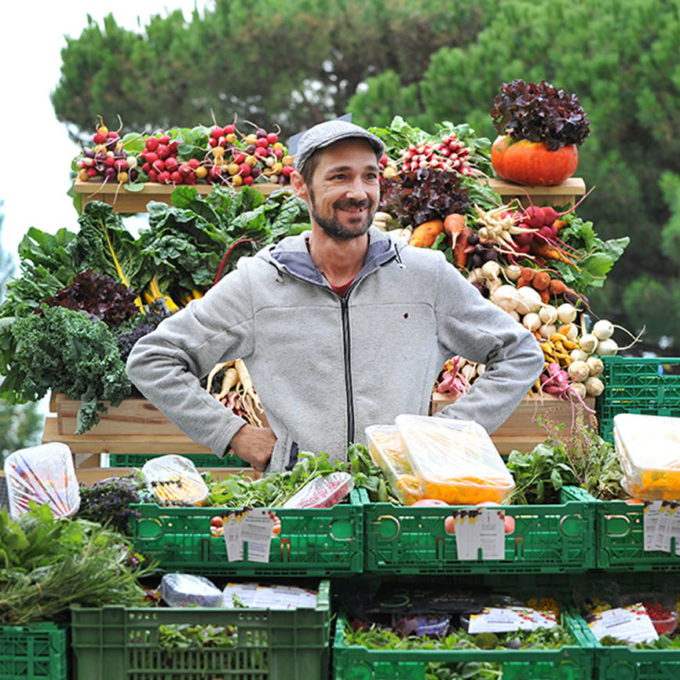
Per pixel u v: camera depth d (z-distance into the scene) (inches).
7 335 193.0
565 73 505.0
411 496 106.0
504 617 102.6
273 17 584.4
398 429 112.6
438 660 92.2
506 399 144.9
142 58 580.4
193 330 142.4
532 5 547.2
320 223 135.6
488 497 104.5
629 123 510.0
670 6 512.4
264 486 112.6
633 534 103.0
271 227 214.5
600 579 109.3
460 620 104.9
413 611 104.5
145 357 143.0
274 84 587.5
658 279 531.2
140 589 97.4
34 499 105.4
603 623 102.7
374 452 112.0
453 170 212.8
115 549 98.5
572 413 186.5
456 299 143.9
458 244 203.5
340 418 137.7
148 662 91.4
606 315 531.5
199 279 206.7
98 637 91.0
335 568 101.9
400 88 565.0
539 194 215.2
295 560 101.9
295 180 141.0
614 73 499.5
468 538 100.2
